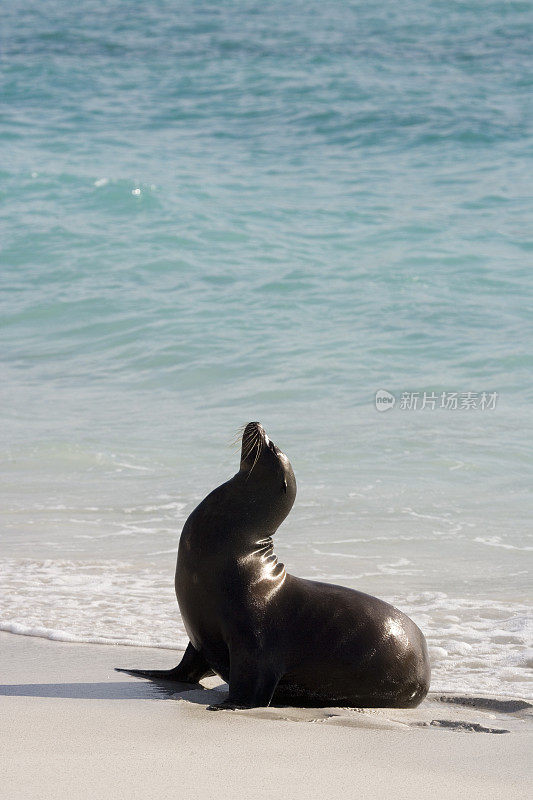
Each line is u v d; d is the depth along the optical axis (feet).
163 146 389.80
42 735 54.60
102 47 589.73
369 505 130.62
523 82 465.06
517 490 136.26
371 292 237.66
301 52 548.31
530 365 189.88
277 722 59.67
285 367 193.47
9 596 96.53
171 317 225.76
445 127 399.03
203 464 147.43
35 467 147.64
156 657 78.43
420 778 49.65
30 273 262.67
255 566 67.31
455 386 181.06
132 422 168.25
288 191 328.70
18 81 508.12
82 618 89.51
